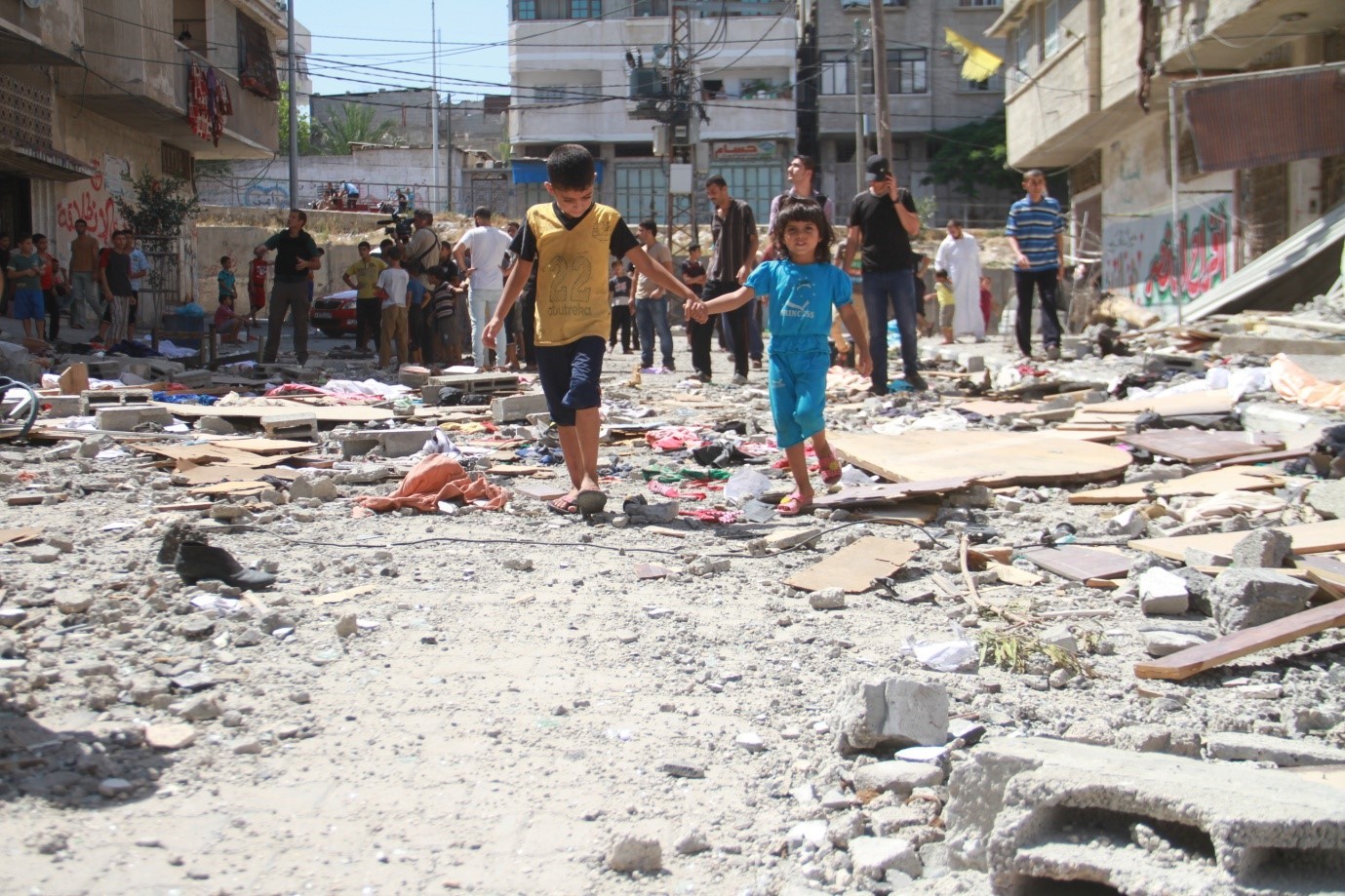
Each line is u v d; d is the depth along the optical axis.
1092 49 24.42
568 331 6.42
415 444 8.23
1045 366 13.62
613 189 52.53
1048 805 2.45
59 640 3.98
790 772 3.23
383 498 6.43
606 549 5.69
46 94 22.11
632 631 4.39
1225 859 2.24
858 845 2.77
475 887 2.60
